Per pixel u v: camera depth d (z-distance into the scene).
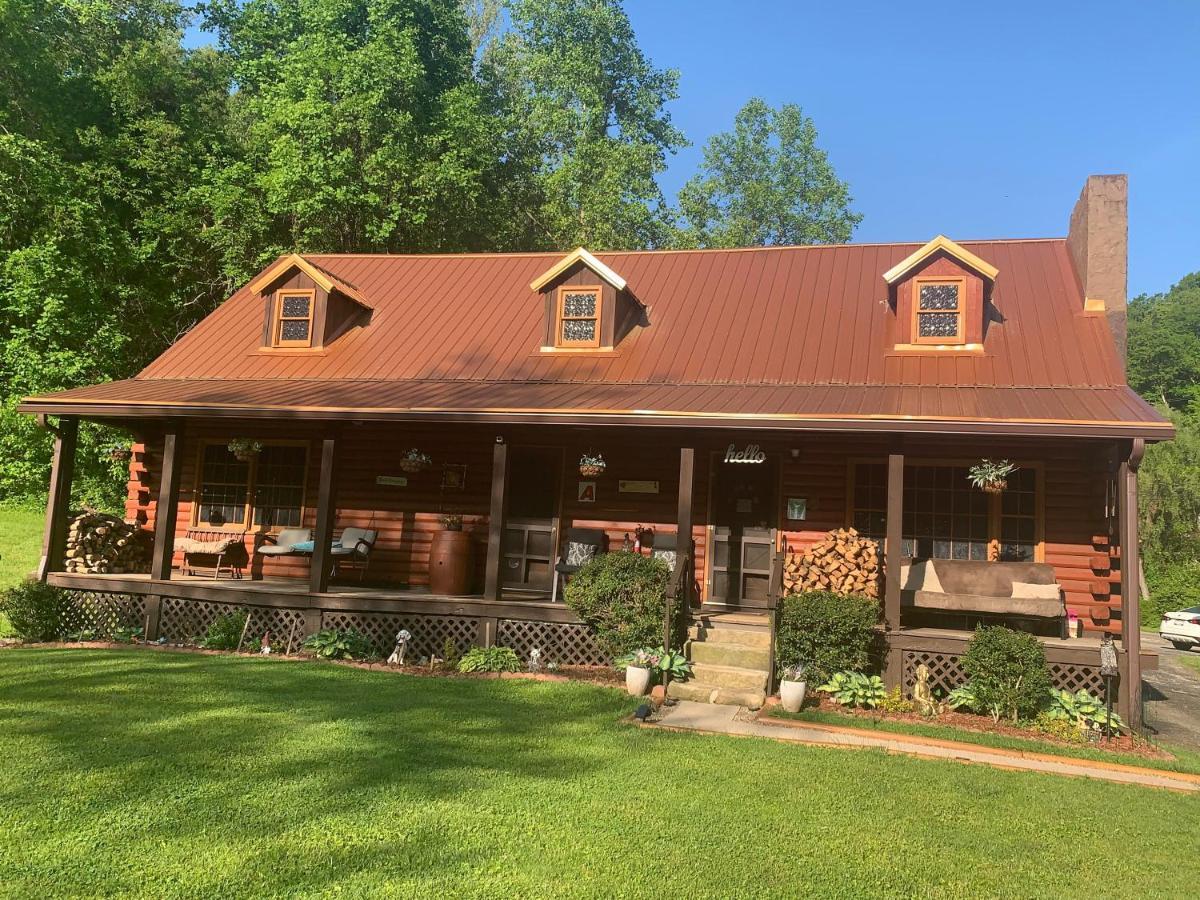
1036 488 11.50
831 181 43.69
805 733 7.82
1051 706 8.70
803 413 9.77
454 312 15.09
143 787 5.55
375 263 17.27
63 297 21.23
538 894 4.25
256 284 14.74
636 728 7.66
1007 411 9.48
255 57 29.25
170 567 12.14
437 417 10.85
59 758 6.10
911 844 5.15
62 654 10.45
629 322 13.89
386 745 6.72
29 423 20.22
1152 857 5.16
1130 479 9.01
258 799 5.40
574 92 35.16
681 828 5.21
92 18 26.61
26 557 17.03
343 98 24.83
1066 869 4.91
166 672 9.30
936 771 6.75
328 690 8.68
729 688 9.11
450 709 8.02
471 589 12.35
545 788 5.82
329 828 4.97
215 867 4.42
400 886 4.27
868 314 13.19
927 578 10.61
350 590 12.60
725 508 12.65
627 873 4.54
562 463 13.23
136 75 25.86
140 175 25.33
